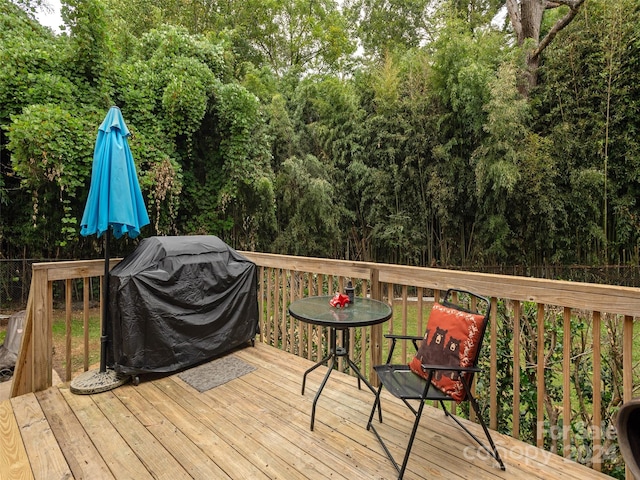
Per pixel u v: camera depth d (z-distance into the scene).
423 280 2.41
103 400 2.46
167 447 1.93
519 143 6.77
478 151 6.90
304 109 8.71
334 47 12.62
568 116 7.21
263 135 7.32
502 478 1.69
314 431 2.10
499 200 6.97
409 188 7.89
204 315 3.04
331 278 3.04
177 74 6.51
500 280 2.04
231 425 2.15
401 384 1.88
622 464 1.86
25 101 5.32
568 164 7.04
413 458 1.85
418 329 2.44
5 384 3.31
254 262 3.66
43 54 5.50
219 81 6.89
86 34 5.73
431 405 2.53
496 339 2.14
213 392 2.58
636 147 6.71
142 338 2.67
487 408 2.31
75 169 5.34
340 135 8.31
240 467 1.77
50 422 2.17
